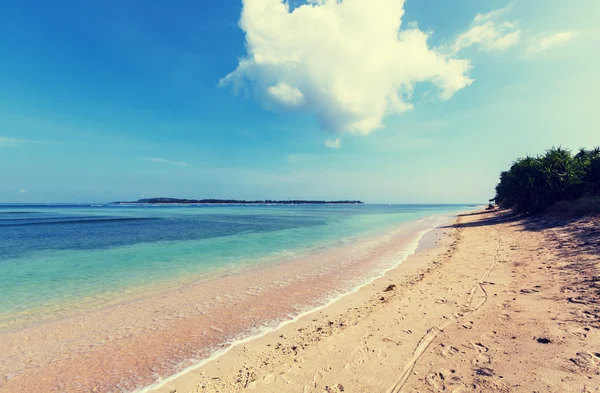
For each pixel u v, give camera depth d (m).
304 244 21.55
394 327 6.38
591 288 6.84
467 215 56.62
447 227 32.56
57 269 13.91
